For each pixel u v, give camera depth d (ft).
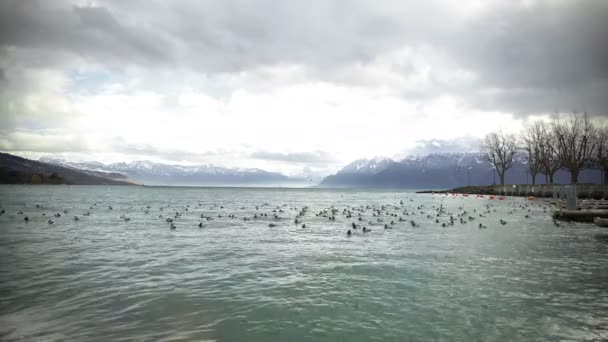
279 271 48.83
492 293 39.17
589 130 277.64
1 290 38.32
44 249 62.69
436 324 30.89
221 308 34.24
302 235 84.48
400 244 71.46
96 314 32.01
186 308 34.01
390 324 30.76
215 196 371.56
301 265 52.49
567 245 70.54
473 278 45.34
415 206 205.46
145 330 28.78
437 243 72.79
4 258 54.80
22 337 27.04
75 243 69.51
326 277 45.83
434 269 50.08
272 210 169.78
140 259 55.47
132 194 404.16
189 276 45.68
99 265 50.90
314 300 36.83
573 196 116.88
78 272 46.62
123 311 32.86
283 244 71.31
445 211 163.12
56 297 36.37
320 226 103.40
